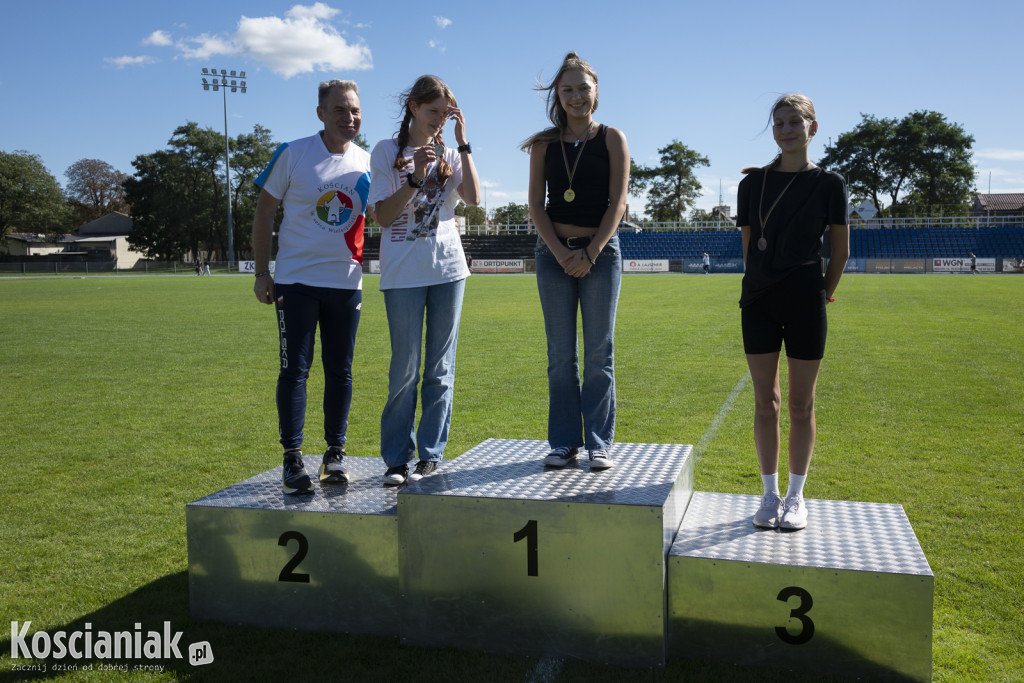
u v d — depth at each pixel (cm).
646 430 593
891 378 805
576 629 258
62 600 311
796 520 281
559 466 309
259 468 506
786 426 612
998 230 4800
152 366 962
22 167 7131
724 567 251
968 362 912
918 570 238
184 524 400
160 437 593
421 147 307
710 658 257
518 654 265
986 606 291
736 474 473
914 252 4750
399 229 323
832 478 459
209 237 7069
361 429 617
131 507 428
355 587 283
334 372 338
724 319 1527
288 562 287
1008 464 484
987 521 383
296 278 332
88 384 834
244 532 290
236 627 291
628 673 248
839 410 651
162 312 1808
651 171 7856
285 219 344
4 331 1377
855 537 272
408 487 276
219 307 1977
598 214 315
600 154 312
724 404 691
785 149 283
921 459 498
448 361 343
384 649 271
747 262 293
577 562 255
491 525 262
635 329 1341
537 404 699
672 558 255
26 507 427
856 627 241
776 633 249
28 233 8094
